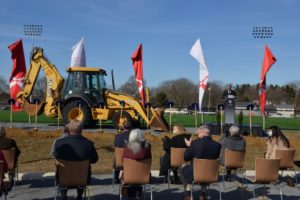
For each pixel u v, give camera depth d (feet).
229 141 30.25
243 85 347.97
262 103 62.28
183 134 30.22
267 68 60.95
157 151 46.91
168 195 28.55
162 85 282.56
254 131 61.16
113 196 27.91
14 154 26.76
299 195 29.35
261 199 27.91
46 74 70.85
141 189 25.54
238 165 29.35
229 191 30.35
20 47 72.43
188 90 274.36
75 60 79.10
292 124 108.58
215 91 260.83
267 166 24.62
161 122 63.82
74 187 22.43
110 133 55.83
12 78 72.54
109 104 66.85
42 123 81.20
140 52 62.85
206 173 24.08
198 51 61.21
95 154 23.25
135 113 65.77
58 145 22.70
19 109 71.46
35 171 37.01
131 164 23.08
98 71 68.08
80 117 66.08
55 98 70.08
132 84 221.25
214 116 110.63
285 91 339.16
